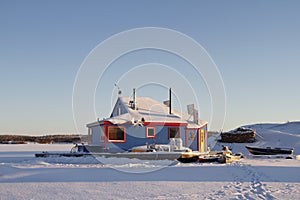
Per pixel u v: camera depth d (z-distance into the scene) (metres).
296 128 58.91
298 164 19.70
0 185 11.23
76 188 10.63
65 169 15.98
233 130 39.03
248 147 29.36
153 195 9.53
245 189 10.56
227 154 22.59
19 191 10.14
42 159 20.91
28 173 14.44
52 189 10.47
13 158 22.41
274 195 9.54
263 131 42.91
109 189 10.48
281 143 36.81
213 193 9.84
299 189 10.56
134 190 10.30
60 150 32.69
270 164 19.61
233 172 15.24
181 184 11.50
